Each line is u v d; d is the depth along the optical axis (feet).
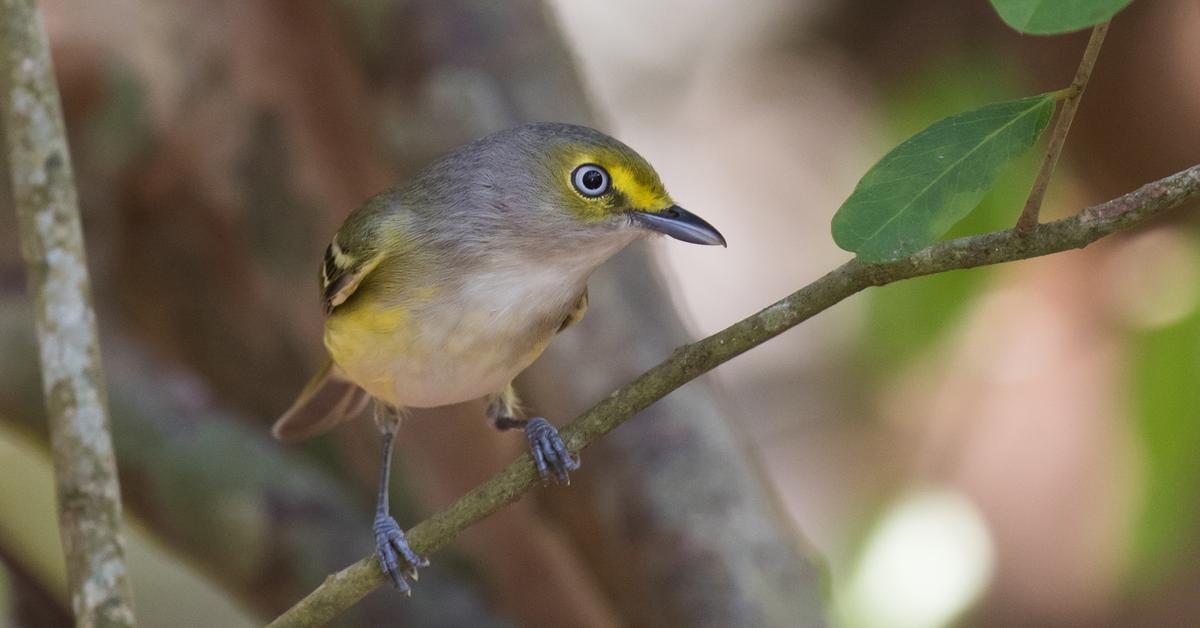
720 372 51.19
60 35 35.35
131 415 33.45
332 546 32.30
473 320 25.54
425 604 32.91
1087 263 37.42
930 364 35.09
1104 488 37.32
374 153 35.78
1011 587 39.83
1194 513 31.53
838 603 34.04
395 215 25.91
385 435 27.91
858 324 36.96
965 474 41.42
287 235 37.04
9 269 34.58
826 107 49.88
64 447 21.90
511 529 32.71
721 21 51.83
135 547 44.09
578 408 30.17
